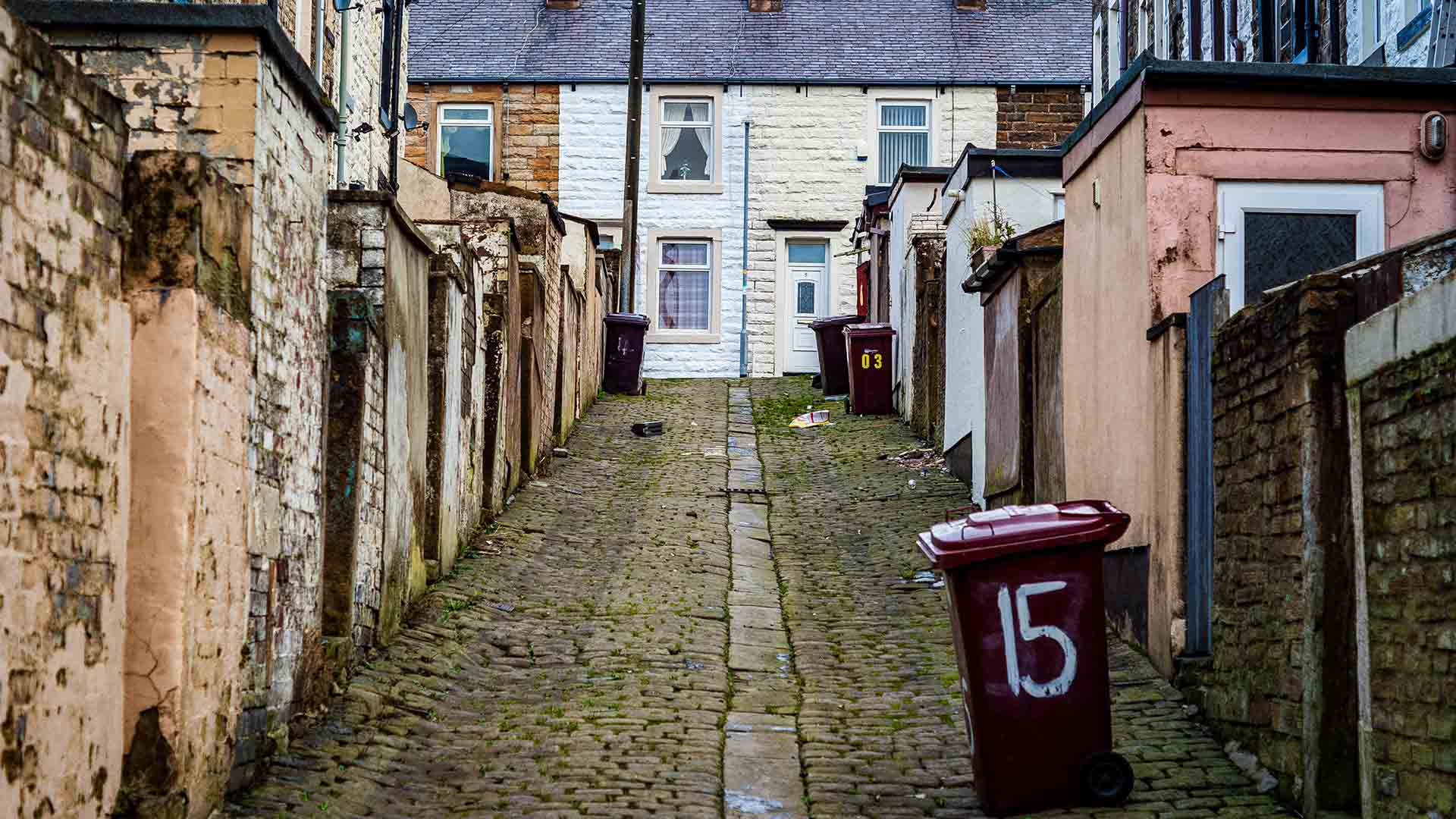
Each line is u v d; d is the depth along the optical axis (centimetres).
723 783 879
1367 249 1070
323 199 966
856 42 3350
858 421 2494
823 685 1111
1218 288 951
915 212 2491
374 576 1085
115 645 665
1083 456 1262
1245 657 884
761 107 3272
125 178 704
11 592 563
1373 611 709
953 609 849
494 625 1238
